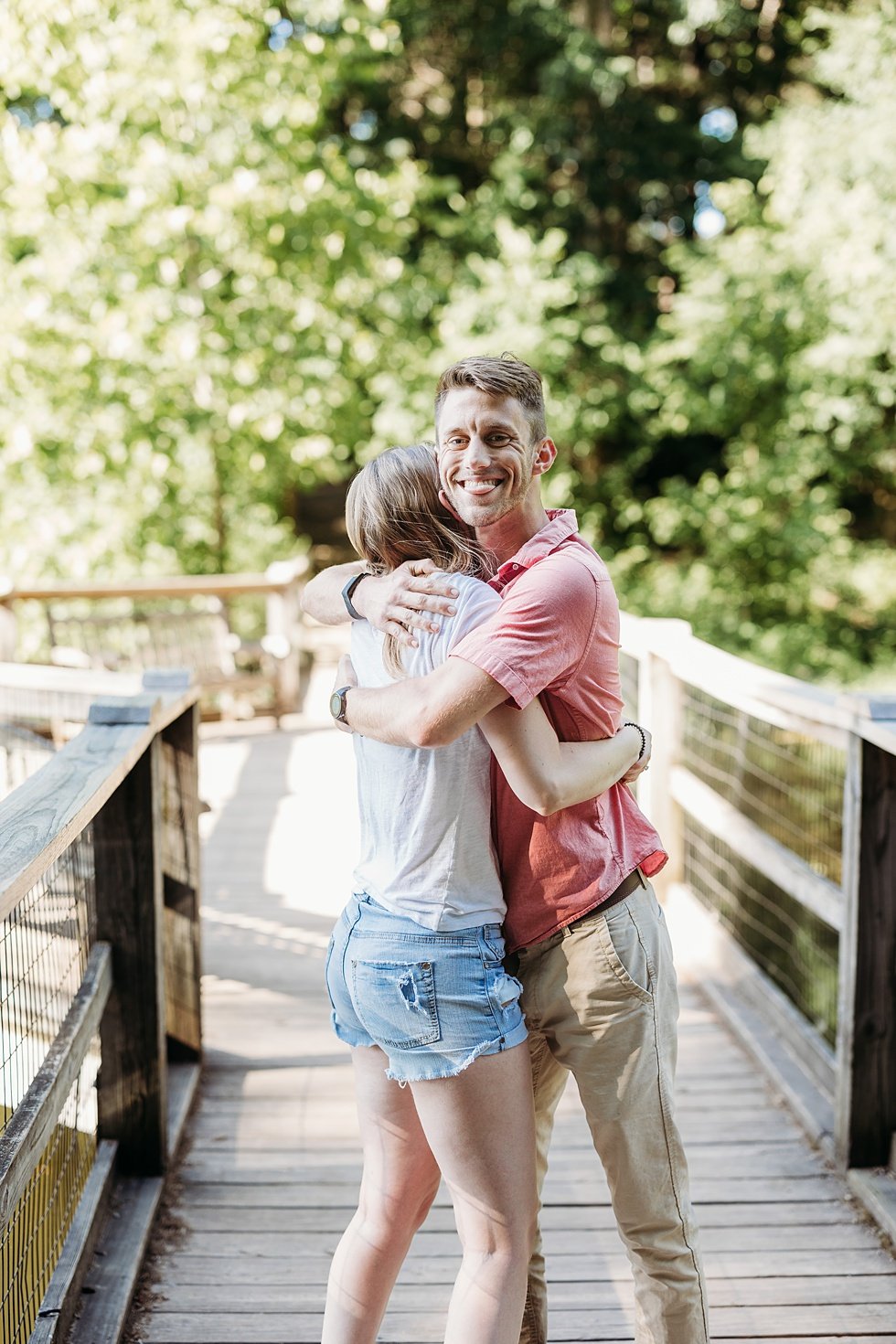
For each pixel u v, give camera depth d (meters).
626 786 1.73
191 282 9.23
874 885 2.56
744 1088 3.15
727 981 3.78
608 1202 2.61
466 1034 1.55
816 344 11.38
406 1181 1.71
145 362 8.95
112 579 9.63
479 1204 1.58
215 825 5.75
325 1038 3.46
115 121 8.58
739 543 12.27
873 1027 2.61
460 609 1.54
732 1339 2.15
